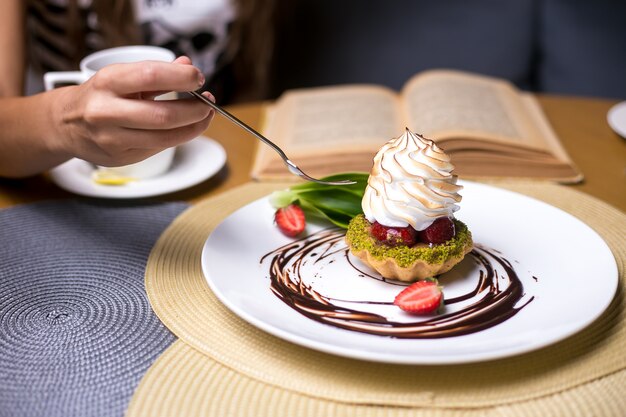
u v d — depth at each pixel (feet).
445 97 2.73
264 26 3.80
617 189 2.31
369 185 1.87
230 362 1.57
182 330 1.66
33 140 2.10
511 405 1.47
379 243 1.83
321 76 4.66
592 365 1.55
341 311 1.69
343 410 1.46
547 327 1.58
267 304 1.69
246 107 2.98
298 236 1.99
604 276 1.75
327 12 4.58
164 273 1.87
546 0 4.51
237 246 1.90
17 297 1.80
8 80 2.71
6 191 2.32
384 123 2.59
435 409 1.46
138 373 1.56
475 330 1.62
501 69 4.58
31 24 3.50
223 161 2.44
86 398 1.50
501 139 2.40
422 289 1.69
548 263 1.85
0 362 1.59
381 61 4.62
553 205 2.18
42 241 2.03
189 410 1.46
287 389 1.51
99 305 1.77
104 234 2.07
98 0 3.27
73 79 2.33
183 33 3.71
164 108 1.74
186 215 2.14
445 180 1.82
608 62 4.43
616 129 2.64
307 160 2.37
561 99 3.07
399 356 1.46
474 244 1.94
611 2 4.40
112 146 1.83
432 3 4.54
